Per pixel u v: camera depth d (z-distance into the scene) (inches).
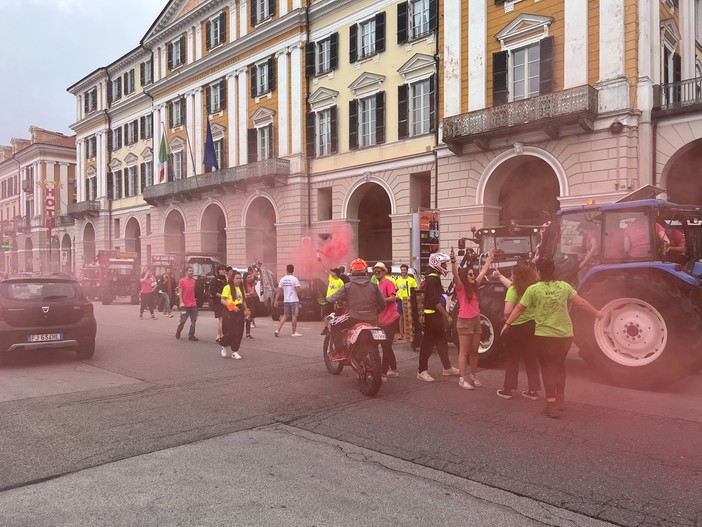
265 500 143.6
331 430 205.5
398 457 175.8
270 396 261.4
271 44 1102.4
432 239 708.0
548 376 220.2
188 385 287.9
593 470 162.1
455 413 227.3
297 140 1051.3
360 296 285.1
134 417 223.9
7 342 332.5
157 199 1395.2
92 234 1827.0
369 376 259.8
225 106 1226.0
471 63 763.4
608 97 636.7
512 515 134.3
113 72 1657.2
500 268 388.2
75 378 308.0
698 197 689.0
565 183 677.3
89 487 152.4
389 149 906.1
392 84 899.4
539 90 692.1
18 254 2337.6
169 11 1362.0
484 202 761.0
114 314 791.1
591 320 281.9
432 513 135.7
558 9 679.1
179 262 1107.9
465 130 744.3
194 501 143.2
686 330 254.5
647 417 218.2
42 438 196.1
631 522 130.1
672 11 740.0
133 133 1579.7
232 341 374.3
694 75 794.8
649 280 269.0
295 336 509.7
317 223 1034.7
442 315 297.3
